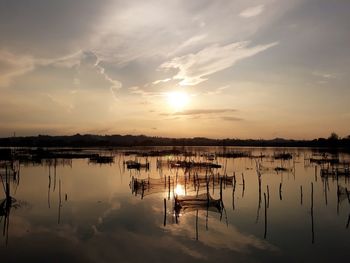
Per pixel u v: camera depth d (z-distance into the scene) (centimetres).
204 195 3625
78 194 4297
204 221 2936
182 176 6109
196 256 2150
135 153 14338
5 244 2358
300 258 2116
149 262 2056
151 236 2528
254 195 4278
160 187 4869
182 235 2556
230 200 3934
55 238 2488
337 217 3105
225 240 2442
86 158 11569
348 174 6194
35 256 2144
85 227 2761
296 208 3481
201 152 15475
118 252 2219
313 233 2606
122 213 3228
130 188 4825
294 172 6950
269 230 2678
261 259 2102
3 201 3419
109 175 6581
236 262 2059
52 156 11350
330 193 4453
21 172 6938
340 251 2227
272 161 10444
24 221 2942
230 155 12619
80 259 2098
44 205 3591
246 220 2978
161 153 14075
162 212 3269
